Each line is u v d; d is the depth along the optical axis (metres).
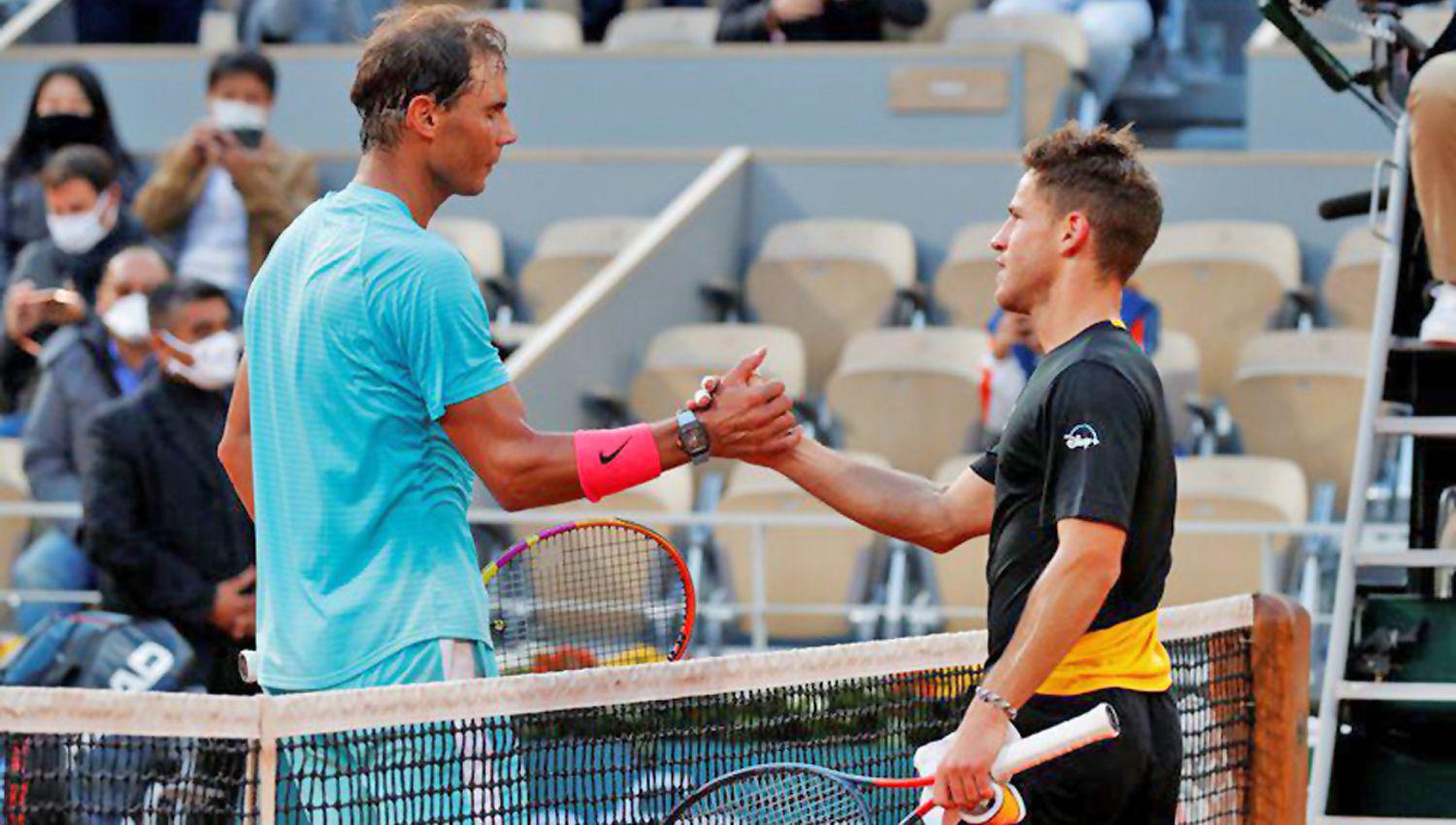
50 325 30.22
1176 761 12.66
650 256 34.03
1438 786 17.28
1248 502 27.95
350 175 36.97
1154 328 29.88
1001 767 11.57
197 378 22.02
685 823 12.38
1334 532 26.17
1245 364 31.41
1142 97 43.28
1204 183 35.47
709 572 29.25
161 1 43.03
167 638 21.12
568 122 39.16
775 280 35.03
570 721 13.03
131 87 40.16
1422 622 17.45
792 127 38.34
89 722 11.70
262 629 12.90
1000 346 29.77
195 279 22.12
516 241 37.91
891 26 41.19
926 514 13.73
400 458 12.59
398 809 12.20
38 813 12.30
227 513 21.98
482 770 12.53
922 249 36.41
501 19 42.53
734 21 39.88
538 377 31.36
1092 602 11.66
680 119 38.81
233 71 31.94
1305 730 16.20
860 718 14.11
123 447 21.84
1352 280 33.22
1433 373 19.39
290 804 12.29
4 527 29.52
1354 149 36.84
